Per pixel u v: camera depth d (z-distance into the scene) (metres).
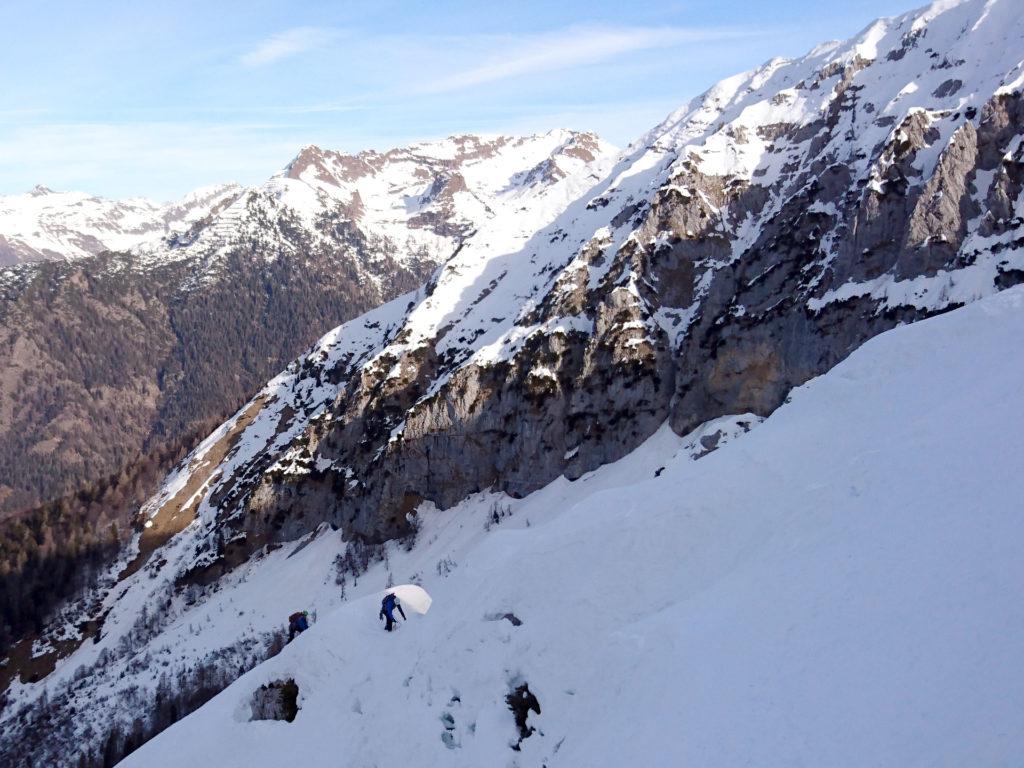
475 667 27.73
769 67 134.25
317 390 137.38
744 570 25.38
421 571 92.88
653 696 22.06
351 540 105.94
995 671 16.36
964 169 82.19
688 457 67.62
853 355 35.59
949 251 79.69
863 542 23.14
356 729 29.62
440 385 106.81
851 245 86.44
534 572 29.06
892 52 108.00
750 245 100.06
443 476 104.00
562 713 24.41
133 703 85.25
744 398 88.56
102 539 131.00
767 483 29.12
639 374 95.00
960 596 18.86
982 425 25.30
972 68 94.88
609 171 140.00
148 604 112.69
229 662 85.94
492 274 125.44
